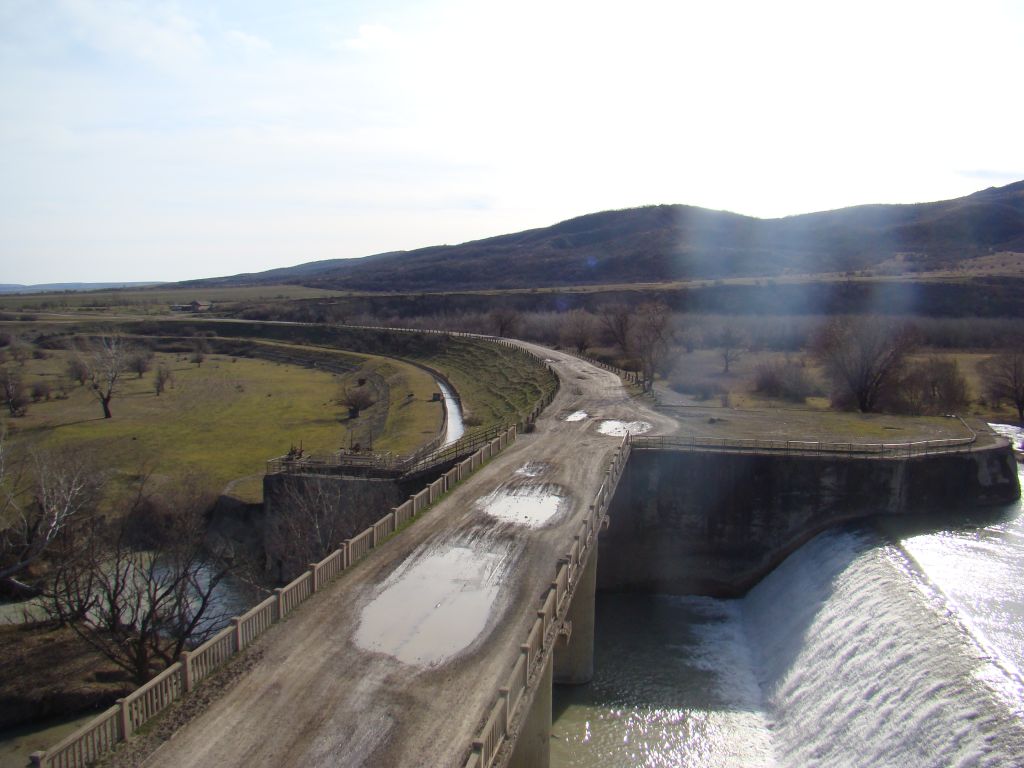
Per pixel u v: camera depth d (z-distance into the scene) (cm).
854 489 4416
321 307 18888
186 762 1598
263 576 4712
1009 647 2786
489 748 1661
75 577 3341
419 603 2414
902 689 2733
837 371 7144
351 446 6378
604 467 4184
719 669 3619
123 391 10562
